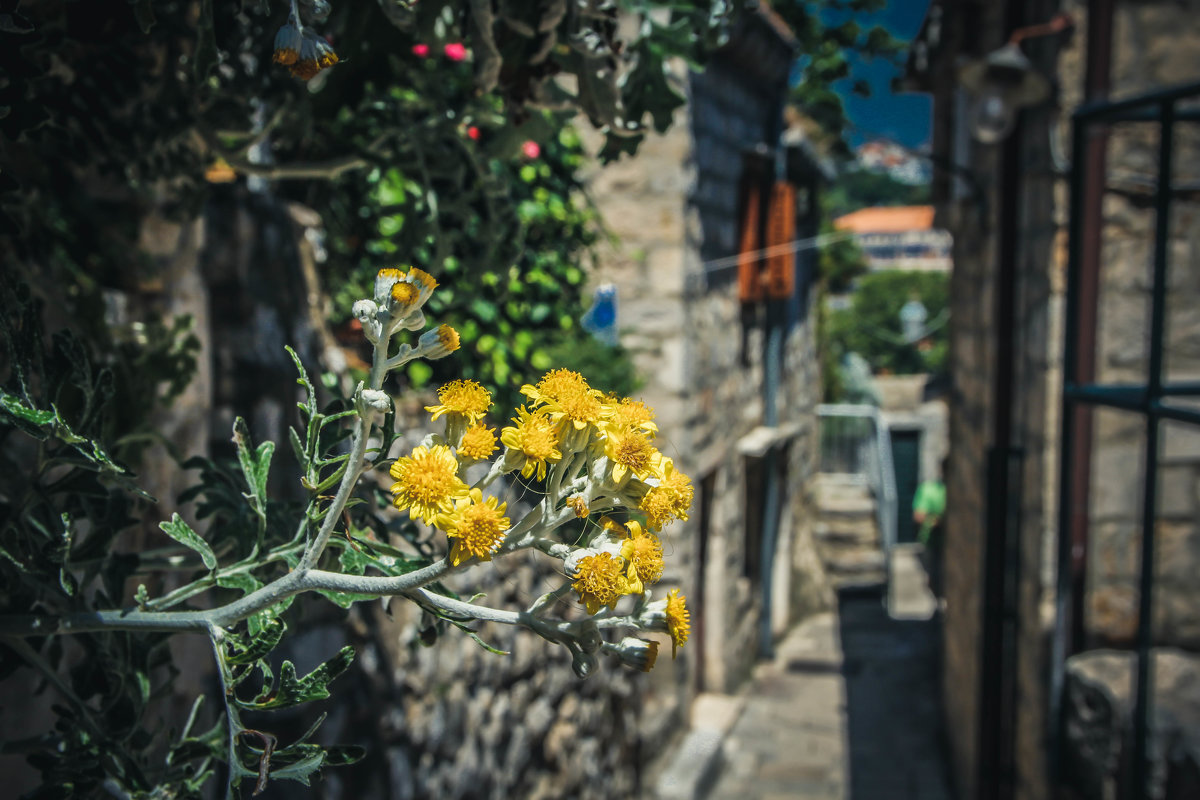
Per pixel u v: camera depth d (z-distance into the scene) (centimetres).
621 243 637
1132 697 386
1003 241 502
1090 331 429
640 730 621
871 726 833
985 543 525
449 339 92
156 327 183
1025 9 486
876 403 1884
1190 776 350
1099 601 443
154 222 243
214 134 198
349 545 103
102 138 188
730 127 773
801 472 1196
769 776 733
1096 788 376
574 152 488
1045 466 441
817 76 796
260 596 96
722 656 826
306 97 206
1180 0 426
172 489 240
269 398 279
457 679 382
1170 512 440
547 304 468
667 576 663
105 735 114
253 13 189
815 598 1207
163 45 202
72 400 142
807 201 1145
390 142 217
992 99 420
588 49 164
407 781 338
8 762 193
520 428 91
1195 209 428
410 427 351
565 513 92
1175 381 435
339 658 92
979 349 622
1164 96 281
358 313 93
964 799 659
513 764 431
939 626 1142
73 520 117
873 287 2450
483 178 212
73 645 204
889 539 1348
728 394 817
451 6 160
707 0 183
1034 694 457
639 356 642
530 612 91
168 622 100
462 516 84
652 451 92
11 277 105
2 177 112
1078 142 340
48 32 139
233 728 92
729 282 802
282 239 302
